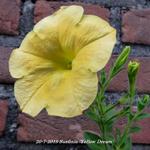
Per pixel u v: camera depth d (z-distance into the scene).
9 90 0.67
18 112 0.66
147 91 0.68
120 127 0.66
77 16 0.50
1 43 0.69
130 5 0.72
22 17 0.70
